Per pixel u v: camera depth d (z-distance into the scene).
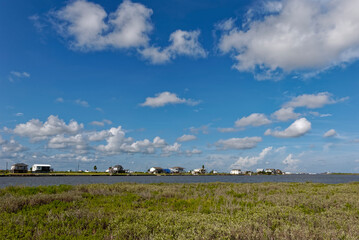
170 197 16.62
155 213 9.55
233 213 10.46
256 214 8.73
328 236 6.38
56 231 7.48
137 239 6.96
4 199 12.52
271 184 27.84
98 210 10.66
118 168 146.75
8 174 102.00
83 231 7.72
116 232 7.25
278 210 9.63
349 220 8.45
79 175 122.19
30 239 7.06
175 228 7.20
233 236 6.40
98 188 19.27
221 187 23.50
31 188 18.62
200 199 14.66
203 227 7.16
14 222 8.32
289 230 6.86
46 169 119.31
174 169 179.88
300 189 20.77
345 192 18.27
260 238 6.32
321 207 11.72
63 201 13.22
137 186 21.44
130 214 9.31
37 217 9.26
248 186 23.38
